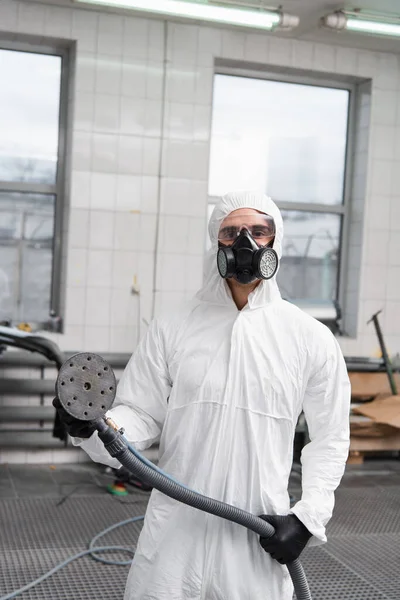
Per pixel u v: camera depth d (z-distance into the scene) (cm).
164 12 425
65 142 500
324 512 158
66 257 491
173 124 500
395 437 509
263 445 161
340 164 563
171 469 163
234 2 438
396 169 554
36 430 475
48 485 438
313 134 555
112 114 489
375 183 550
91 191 488
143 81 493
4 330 426
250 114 539
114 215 493
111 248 494
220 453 159
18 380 466
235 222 169
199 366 163
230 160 538
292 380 163
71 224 486
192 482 160
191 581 157
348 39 516
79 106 482
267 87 541
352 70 538
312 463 166
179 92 500
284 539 153
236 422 160
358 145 556
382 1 435
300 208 552
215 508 149
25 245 501
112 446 144
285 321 168
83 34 479
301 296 560
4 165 494
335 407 167
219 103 532
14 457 481
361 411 491
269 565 160
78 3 462
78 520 378
